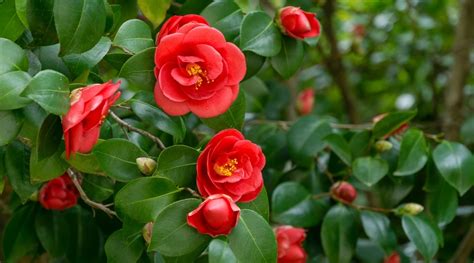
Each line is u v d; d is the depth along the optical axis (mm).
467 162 1211
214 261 927
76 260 1197
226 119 1024
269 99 1516
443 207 1249
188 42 941
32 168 945
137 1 1109
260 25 1072
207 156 931
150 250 923
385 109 2121
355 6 2109
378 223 1230
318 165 1319
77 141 880
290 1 1184
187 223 931
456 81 1688
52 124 918
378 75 2119
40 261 1408
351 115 1764
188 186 960
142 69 966
